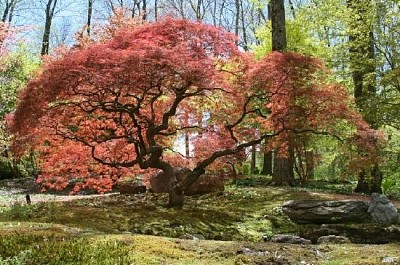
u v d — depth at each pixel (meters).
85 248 5.84
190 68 8.99
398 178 17.11
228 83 10.74
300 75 10.48
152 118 10.86
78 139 10.91
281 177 17.22
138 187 16.06
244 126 12.79
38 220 9.12
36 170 21.94
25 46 22.25
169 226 9.79
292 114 10.88
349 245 7.37
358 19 16.66
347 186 19.64
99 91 9.66
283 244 7.13
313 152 23.05
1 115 17.02
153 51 8.80
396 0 15.06
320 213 10.49
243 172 23.61
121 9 23.62
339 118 10.78
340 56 16.55
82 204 12.06
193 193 14.07
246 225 10.73
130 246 6.27
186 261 5.75
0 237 6.36
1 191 19.50
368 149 10.80
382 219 10.13
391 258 6.27
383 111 13.59
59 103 9.70
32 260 5.23
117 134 11.93
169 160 14.64
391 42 14.88
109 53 8.88
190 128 12.63
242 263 5.77
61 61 9.06
